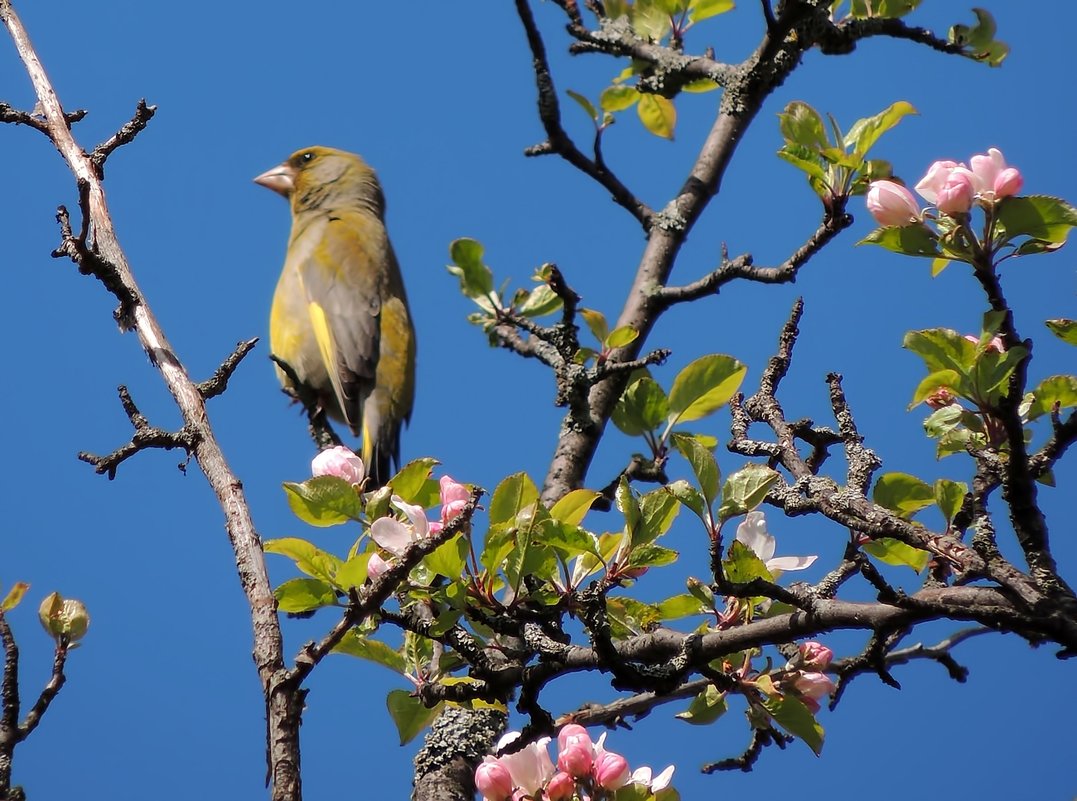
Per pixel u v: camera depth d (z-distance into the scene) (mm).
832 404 7574
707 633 7348
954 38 11367
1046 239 7105
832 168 10008
